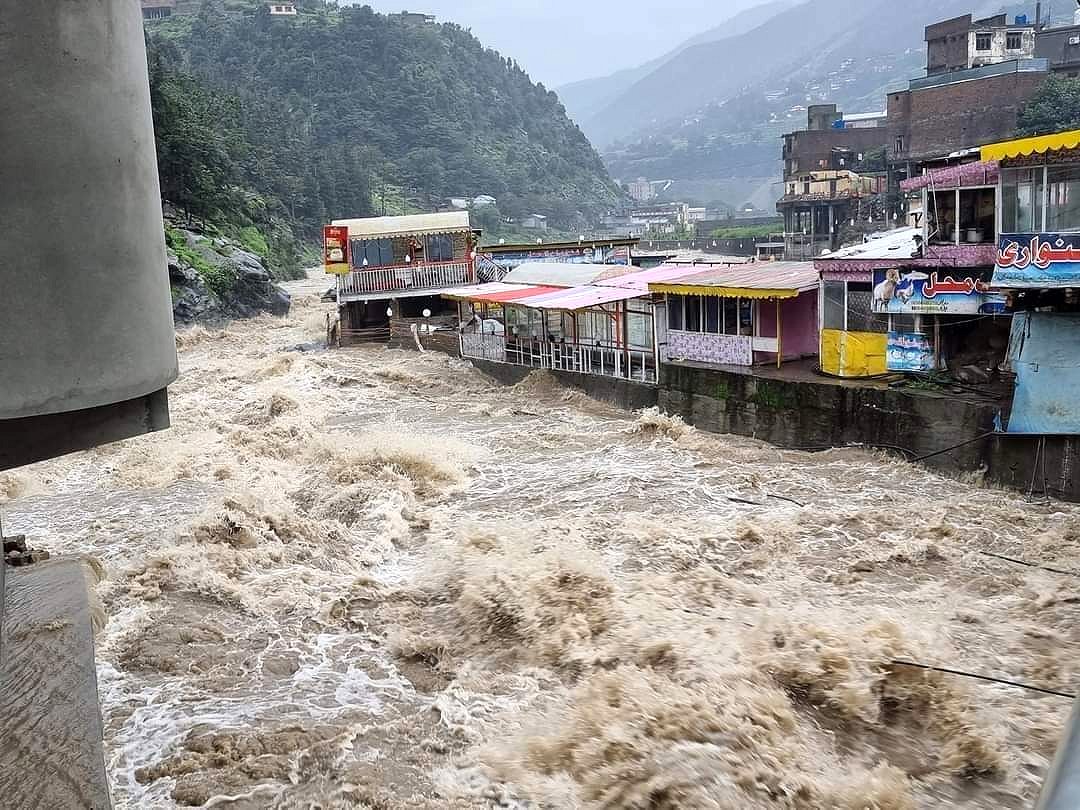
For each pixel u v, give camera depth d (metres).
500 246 44.22
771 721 9.06
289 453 21.48
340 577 13.39
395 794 8.15
